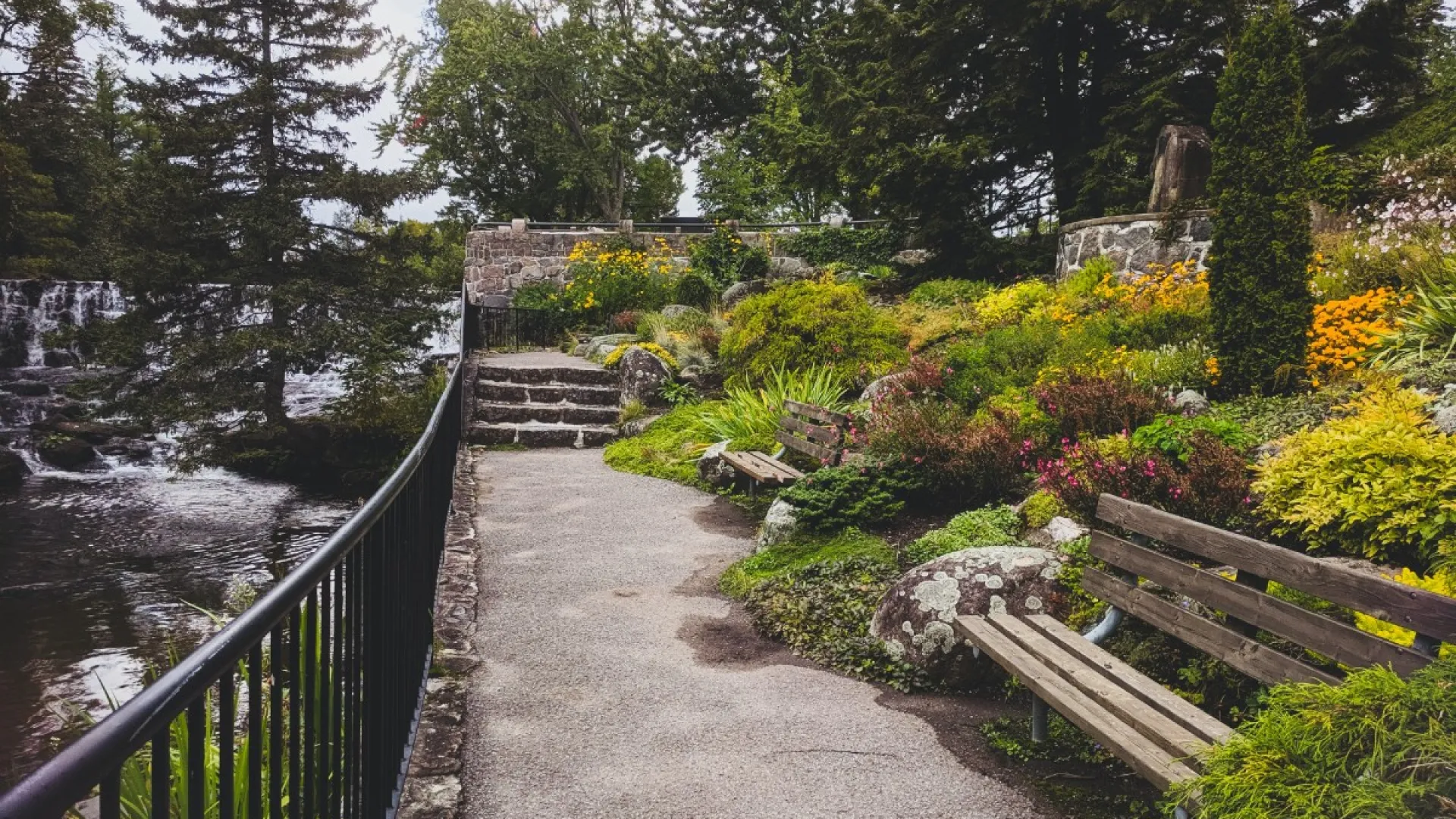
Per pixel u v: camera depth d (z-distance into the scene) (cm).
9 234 2742
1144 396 621
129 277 1706
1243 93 635
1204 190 1078
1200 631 293
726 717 361
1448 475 380
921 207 1542
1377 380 550
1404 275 685
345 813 212
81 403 1914
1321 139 1292
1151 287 953
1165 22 1373
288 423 1758
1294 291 622
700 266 1962
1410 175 850
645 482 873
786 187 1797
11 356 2150
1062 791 300
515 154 3716
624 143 3638
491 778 308
